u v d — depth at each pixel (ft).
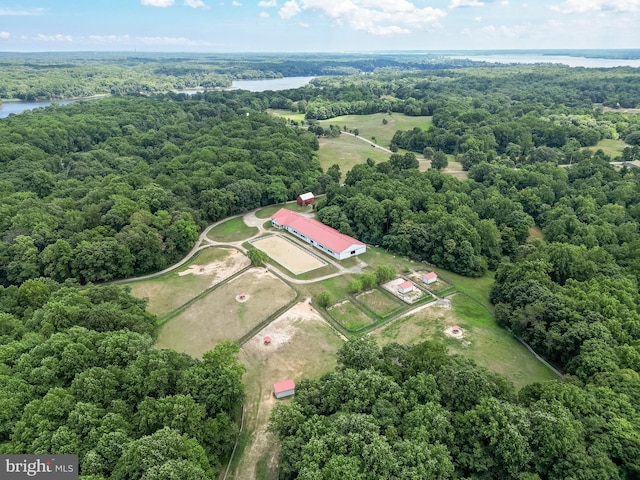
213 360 186.09
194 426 159.74
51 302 221.87
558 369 234.79
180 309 285.43
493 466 147.43
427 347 188.55
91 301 243.19
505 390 172.86
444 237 349.00
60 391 160.15
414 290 312.71
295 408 165.78
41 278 265.95
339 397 169.68
